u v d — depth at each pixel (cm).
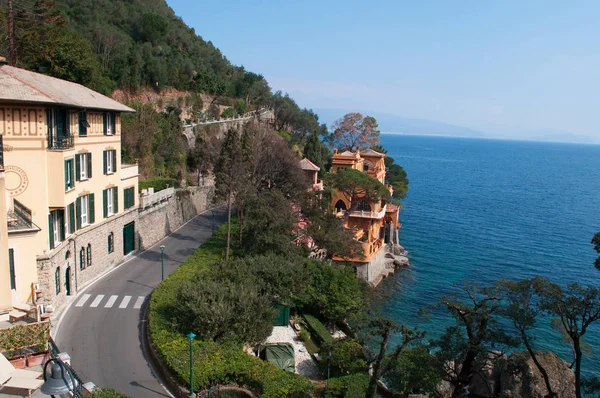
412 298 5547
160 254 4556
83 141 3400
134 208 4484
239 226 4712
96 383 2314
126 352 2631
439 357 2562
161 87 9394
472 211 11738
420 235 8869
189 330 2728
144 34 10544
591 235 9250
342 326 4088
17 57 5209
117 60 8669
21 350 2150
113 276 3812
